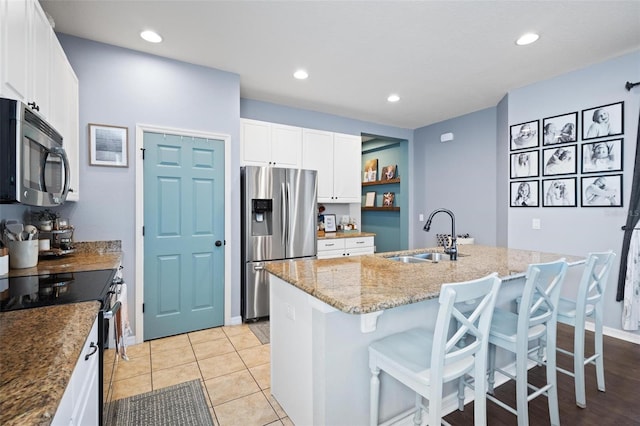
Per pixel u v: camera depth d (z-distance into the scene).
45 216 2.27
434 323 1.75
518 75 3.19
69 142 2.18
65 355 0.79
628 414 1.78
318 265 1.95
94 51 2.52
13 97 1.32
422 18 2.21
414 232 5.34
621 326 2.78
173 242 2.87
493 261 2.12
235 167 3.15
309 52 2.71
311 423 1.50
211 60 2.86
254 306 3.23
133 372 2.24
